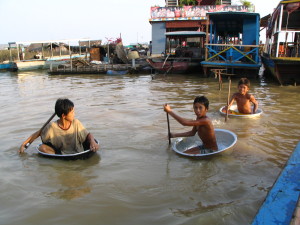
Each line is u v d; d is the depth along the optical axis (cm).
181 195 336
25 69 2612
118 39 2745
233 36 2173
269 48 1673
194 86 1283
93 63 2394
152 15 2169
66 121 455
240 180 371
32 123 663
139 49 4388
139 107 812
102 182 371
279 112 735
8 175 394
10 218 298
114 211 306
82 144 483
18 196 340
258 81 1473
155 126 616
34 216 300
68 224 286
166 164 423
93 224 285
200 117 470
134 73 2022
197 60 1839
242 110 707
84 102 913
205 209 305
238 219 287
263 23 2367
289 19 1509
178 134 500
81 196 337
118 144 509
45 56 3216
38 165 425
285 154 457
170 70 1820
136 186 359
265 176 382
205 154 427
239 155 452
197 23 2120
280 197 239
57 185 364
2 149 495
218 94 1048
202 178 377
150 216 295
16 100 1006
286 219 214
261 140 523
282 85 1281
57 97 1041
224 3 2534
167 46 2156
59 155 432
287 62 1184
